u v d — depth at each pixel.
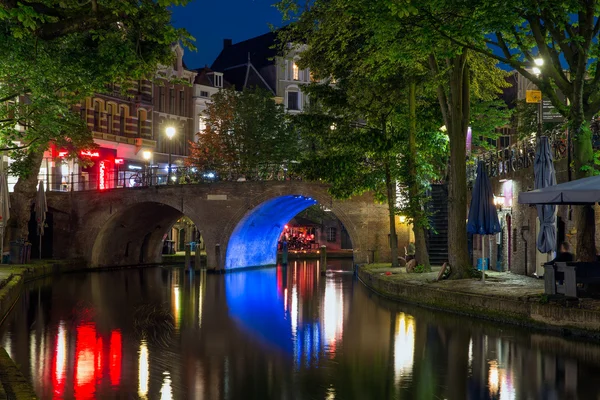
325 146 32.94
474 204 24.31
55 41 20.09
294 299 27.33
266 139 56.66
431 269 31.47
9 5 14.49
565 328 16.67
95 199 46.19
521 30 20.83
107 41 18.39
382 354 15.22
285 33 28.97
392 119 32.09
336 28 27.27
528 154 26.86
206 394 11.91
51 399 11.62
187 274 41.91
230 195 42.75
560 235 23.94
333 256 64.81
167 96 67.38
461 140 25.08
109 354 15.48
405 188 31.80
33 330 19.02
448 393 11.83
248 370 13.73
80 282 35.25
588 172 18.56
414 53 21.22
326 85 32.16
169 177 45.28
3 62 19.70
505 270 29.67
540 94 22.92
